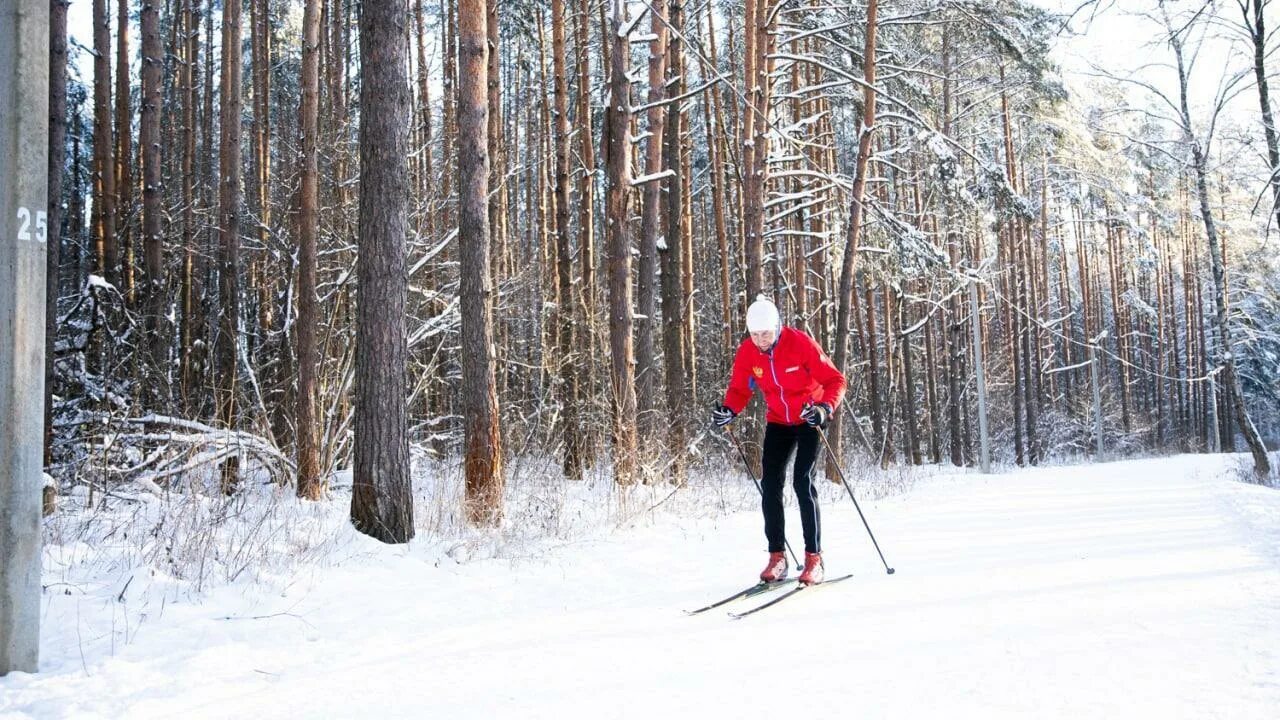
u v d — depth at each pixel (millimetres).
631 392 13133
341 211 14680
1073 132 28828
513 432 17125
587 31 16422
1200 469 22766
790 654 4070
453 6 19812
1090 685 3332
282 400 12938
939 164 17828
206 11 23609
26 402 3889
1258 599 4777
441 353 18531
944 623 4562
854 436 27484
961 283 18922
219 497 8055
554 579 6332
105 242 14289
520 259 21438
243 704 3518
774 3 16906
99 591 5055
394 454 7551
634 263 22281
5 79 3883
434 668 4031
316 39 10867
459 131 9367
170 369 11977
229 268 13125
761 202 15812
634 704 3365
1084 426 45062
